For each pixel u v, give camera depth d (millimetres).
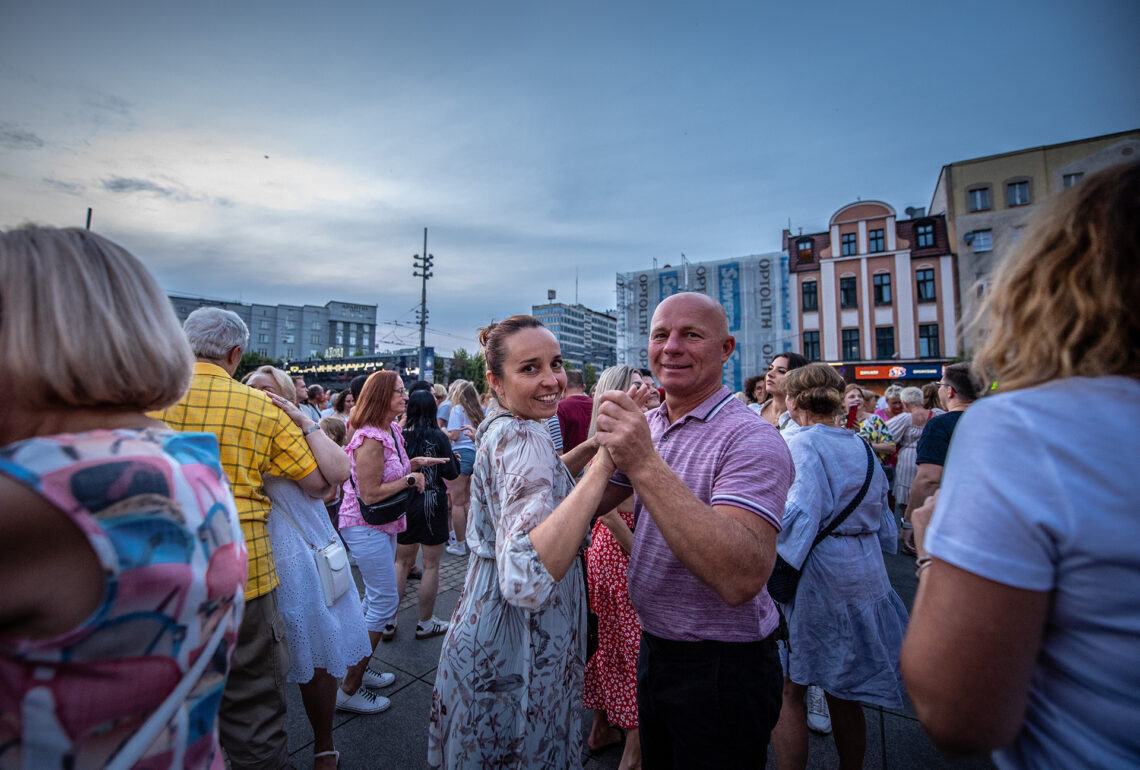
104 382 701
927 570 725
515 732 1282
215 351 1850
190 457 792
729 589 1128
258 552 1746
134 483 659
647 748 1545
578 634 1459
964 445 702
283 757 1761
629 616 2195
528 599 1074
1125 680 573
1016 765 682
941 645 659
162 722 678
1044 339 676
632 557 1567
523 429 1270
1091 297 636
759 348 28625
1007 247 766
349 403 6137
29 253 692
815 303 27328
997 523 627
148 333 747
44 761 601
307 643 1995
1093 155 22234
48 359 667
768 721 1419
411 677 2865
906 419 5543
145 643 649
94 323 693
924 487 3285
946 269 24625
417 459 3123
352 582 2191
